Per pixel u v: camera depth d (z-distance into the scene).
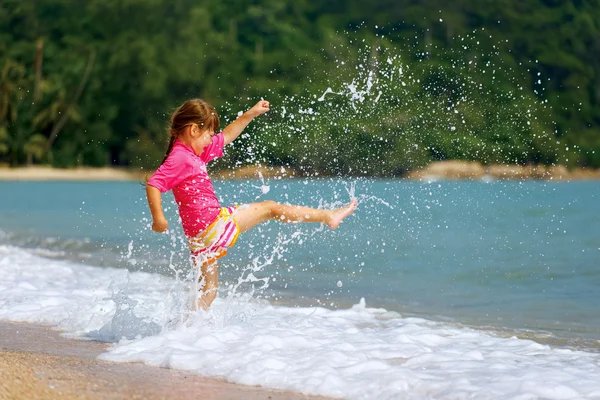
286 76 88.56
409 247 16.39
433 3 89.06
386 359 6.59
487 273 12.91
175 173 7.53
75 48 89.56
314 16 99.19
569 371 6.18
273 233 17.52
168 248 16.22
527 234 19.33
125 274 11.98
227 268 12.98
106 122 87.06
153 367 6.25
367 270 13.17
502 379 5.82
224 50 91.50
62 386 5.53
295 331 7.61
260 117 28.78
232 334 7.19
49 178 82.00
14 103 82.31
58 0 94.12
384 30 90.06
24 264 12.76
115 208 31.23
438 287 11.54
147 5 91.81
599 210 27.09
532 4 90.31
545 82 83.81
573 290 11.27
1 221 24.59
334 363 6.25
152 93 86.94
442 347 7.22
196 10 91.75
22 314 8.52
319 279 12.16
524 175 52.19
